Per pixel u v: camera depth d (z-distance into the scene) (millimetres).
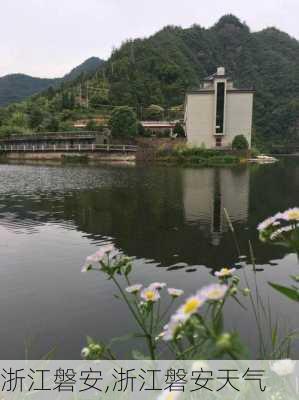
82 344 3871
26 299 5160
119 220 10930
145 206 13500
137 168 36250
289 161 49000
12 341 3986
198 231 9352
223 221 10648
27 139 56969
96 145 49188
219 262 6762
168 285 5613
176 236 8820
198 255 7219
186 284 5660
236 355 952
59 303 4996
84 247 7934
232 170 32969
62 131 61562
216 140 48156
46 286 5645
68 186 20391
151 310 1917
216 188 19172
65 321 4449
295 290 1419
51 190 18547
